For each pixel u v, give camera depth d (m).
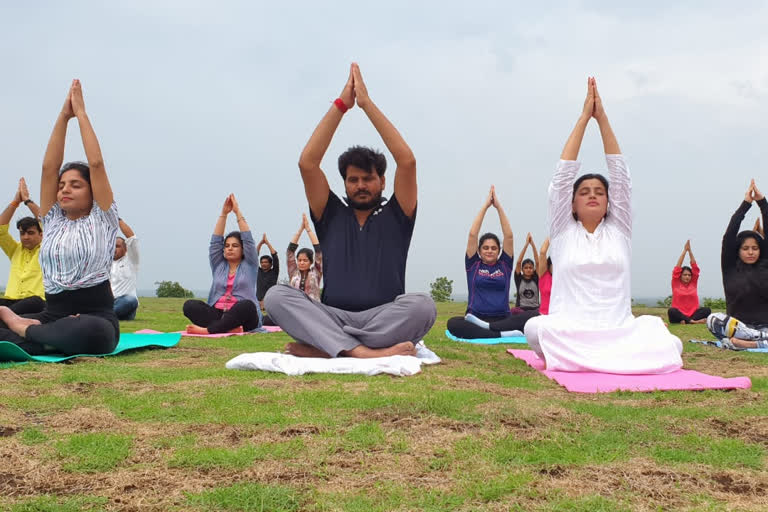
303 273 10.84
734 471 2.23
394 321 5.00
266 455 2.34
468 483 2.07
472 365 5.09
